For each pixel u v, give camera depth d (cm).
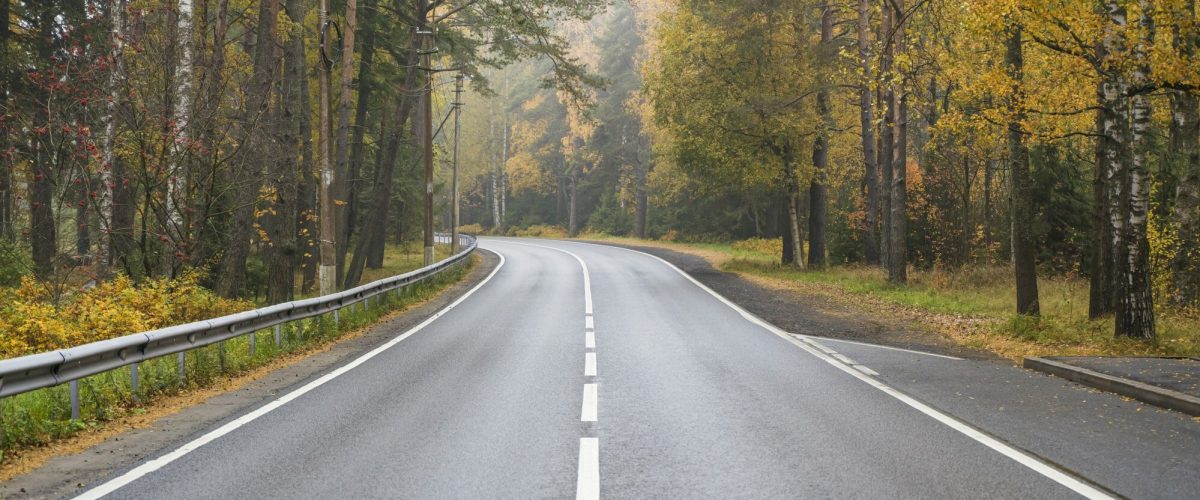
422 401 866
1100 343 1314
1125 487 545
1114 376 941
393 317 1862
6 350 962
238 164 1703
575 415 791
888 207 2834
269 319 1253
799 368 1104
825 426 741
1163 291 1825
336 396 899
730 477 572
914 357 1223
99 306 1111
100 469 604
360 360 1191
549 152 8688
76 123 1435
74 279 1483
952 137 3002
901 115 2570
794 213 3488
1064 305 1947
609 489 544
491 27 3033
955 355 1275
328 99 1897
